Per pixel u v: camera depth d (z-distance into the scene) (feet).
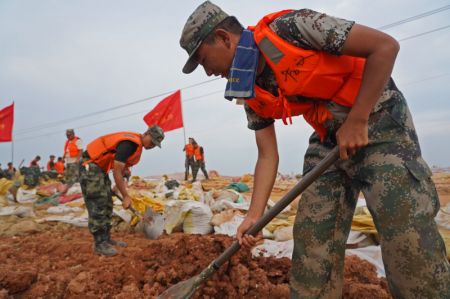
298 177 62.85
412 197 5.72
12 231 19.54
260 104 6.63
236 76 6.04
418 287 5.67
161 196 26.66
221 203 20.07
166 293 8.55
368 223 12.66
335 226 7.00
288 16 5.80
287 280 9.43
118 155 14.26
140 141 14.84
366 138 5.66
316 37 5.53
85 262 12.94
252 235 7.31
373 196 6.00
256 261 9.98
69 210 28.96
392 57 5.29
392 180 5.80
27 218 23.98
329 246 7.00
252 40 6.04
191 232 17.16
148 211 17.79
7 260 13.73
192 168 56.54
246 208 19.58
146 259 10.91
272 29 5.91
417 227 5.65
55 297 10.21
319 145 7.22
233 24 6.34
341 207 6.98
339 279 7.12
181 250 10.52
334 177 6.96
